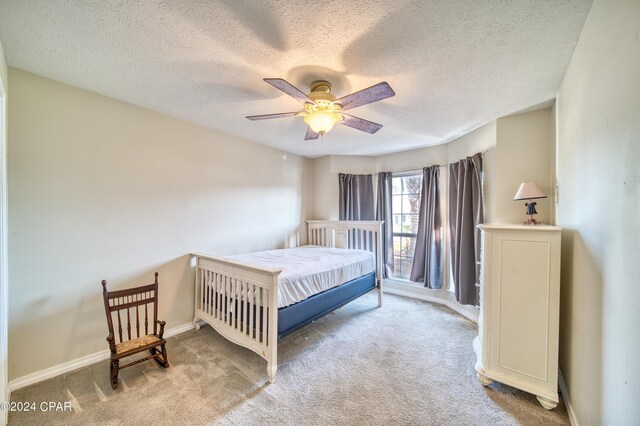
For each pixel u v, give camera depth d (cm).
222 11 129
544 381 174
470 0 121
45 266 198
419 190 417
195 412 166
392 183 441
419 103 239
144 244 252
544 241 176
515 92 217
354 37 148
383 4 123
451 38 149
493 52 162
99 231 224
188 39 152
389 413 167
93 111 220
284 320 214
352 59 170
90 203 219
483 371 195
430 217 375
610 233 112
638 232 90
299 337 272
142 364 218
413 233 422
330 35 146
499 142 274
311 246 425
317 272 260
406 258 430
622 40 101
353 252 354
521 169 263
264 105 246
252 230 359
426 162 397
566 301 176
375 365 221
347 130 316
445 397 182
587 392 137
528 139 260
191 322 287
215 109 255
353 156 455
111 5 126
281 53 164
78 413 164
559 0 122
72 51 165
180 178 280
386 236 432
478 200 302
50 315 200
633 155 93
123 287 238
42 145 197
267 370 205
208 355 232
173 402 175
